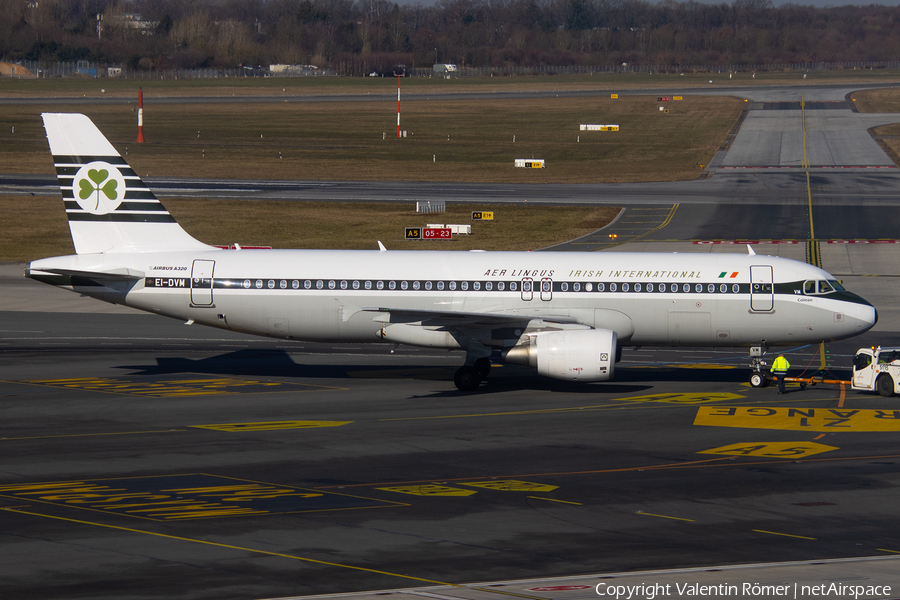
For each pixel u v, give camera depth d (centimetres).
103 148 14712
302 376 15362
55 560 7331
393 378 15250
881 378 14012
